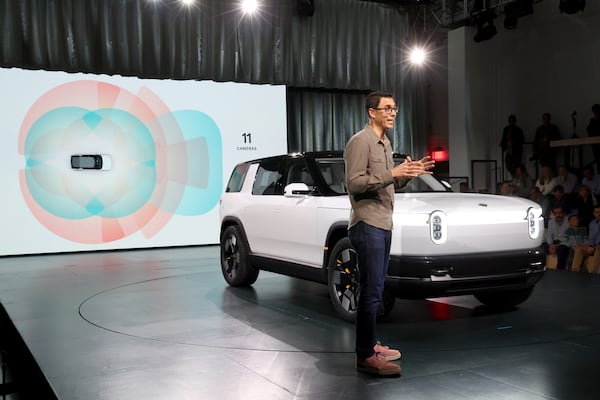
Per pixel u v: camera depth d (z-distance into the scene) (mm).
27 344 3744
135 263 7883
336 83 11484
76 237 9219
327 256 4320
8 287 6051
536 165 10305
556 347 3479
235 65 10586
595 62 9852
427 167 2842
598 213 6395
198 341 3766
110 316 4566
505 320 4188
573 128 10227
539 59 10789
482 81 11477
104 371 3158
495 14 10383
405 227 3723
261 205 5223
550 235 7047
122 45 9734
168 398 2738
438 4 11844
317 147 11578
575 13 10055
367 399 2676
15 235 8867
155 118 9766
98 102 9383
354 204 3037
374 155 3018
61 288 5945
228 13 10477
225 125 10328
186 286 5941
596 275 6160
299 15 11047
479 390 2764
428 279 3693
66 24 9367
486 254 3855
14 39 9031
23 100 8906
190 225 10031
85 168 9219
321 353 3459
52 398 2852
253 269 5594
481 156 11508
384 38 11914
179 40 10117
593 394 2689
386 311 4074
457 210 3832
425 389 2793
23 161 8891
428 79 12688
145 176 9680
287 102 11312
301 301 5062
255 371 3127
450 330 3928
